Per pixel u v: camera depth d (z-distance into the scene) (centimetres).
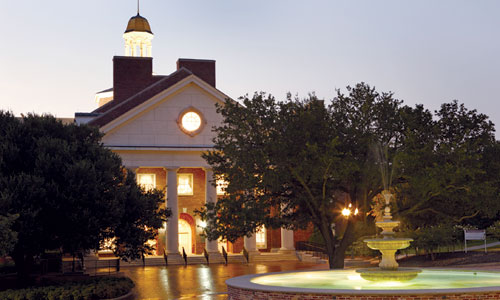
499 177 2766
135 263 4700
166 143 5103
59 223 2897
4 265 3828
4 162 2944
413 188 2664
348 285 1614
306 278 1805
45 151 3022
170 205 4994
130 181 3378
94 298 2564
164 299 2548
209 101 5238
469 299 1278
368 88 2889
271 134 2808
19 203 2770
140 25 7456
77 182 2934
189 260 4903
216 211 2953
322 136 2747
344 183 2916
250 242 5125
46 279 3259
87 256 4628
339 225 4972
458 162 2525
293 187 2894
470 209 2845
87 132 3438
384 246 1680
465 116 2841
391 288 1531
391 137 2841
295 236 5541
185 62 5844
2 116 3256
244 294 1500
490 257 3247
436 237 3569
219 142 3066
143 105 5062
